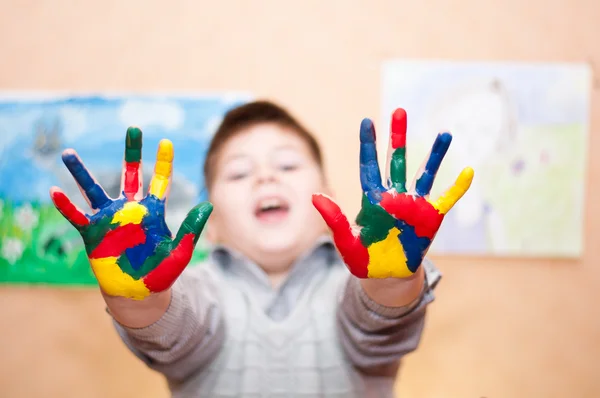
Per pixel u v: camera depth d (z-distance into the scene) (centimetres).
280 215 78
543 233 103
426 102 102
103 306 103
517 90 102
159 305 52
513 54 103
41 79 103
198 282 70
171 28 103
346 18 103
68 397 102
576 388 103
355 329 61
